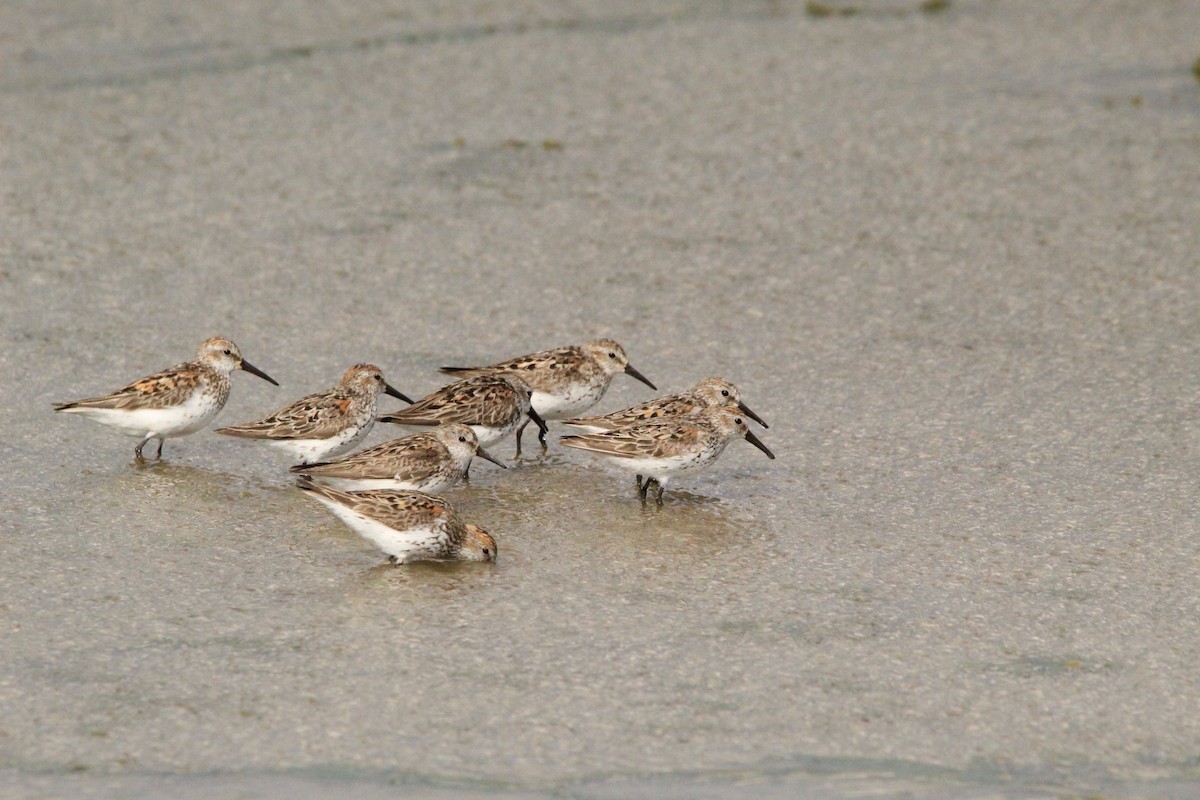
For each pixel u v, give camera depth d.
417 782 9.37
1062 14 28.36
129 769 9.45
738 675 10.59
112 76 24.52
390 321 17.62
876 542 12.75
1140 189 21.05
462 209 20.58
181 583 11.86
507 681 10.48
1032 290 18.41
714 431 13.62
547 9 28.55
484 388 14.79
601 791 9.29
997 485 13.84
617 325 17.72
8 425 14.79
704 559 12.47
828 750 9.77
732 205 20.84
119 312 17.48
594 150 22.47
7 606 11.34
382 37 26.78
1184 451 14.41
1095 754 9.77
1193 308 17.81
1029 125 23.19
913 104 24.06
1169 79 24.86
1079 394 15.77
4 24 26.39
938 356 16.81
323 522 13.16
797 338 17.38
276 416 14.26
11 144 21.91
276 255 19.12
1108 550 12.52
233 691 10.30
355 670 10.59
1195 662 10.80
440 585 11.94
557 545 12.79
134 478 13.95
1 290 17.81
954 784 9.42
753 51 26.47
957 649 10.97
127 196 20.58
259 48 25.98
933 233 20.00
